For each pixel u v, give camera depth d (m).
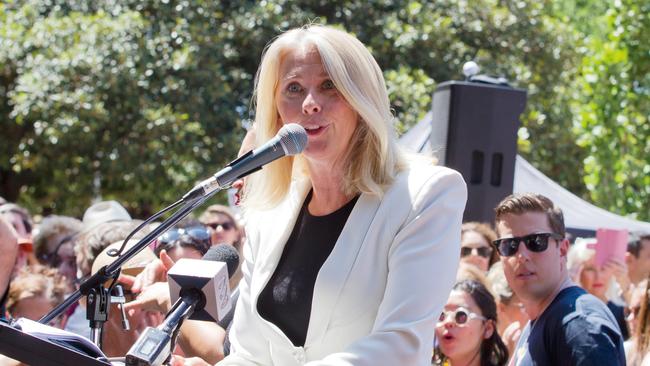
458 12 13.63
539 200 3.77
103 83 12.23
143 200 13.59
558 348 3.39
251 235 2.89
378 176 2.64
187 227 4.96
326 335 2.55
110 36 12.44
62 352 2.12
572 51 14.20
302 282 2.64
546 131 14.18
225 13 13.27
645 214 11.29
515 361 3.66
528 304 3.72
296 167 2.86
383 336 2.40
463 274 4.41
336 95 2.62
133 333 3.69
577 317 3.39
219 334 3.46
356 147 2.66
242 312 2.79
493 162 6.46
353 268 2.55
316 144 2.61
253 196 2.91
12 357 2.10
